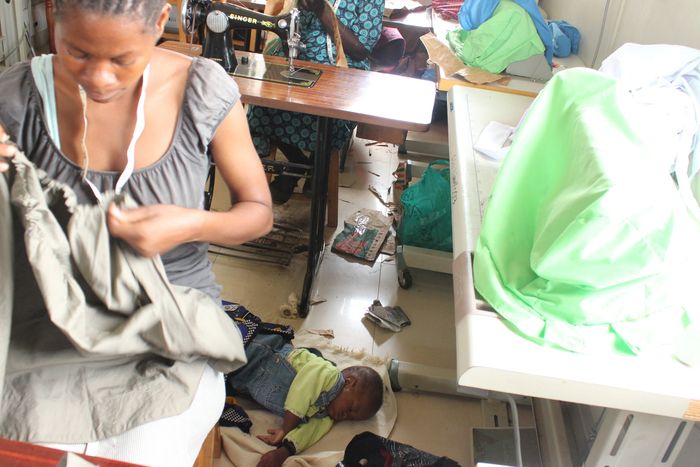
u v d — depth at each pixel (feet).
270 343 6.64
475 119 6.88
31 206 2.71
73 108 3.11
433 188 8.73
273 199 9.90
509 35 8.71
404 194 9.00
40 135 3.13
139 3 2.55
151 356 3.34
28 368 3.11
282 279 8.26
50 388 3.10
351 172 11.34
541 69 8.84
